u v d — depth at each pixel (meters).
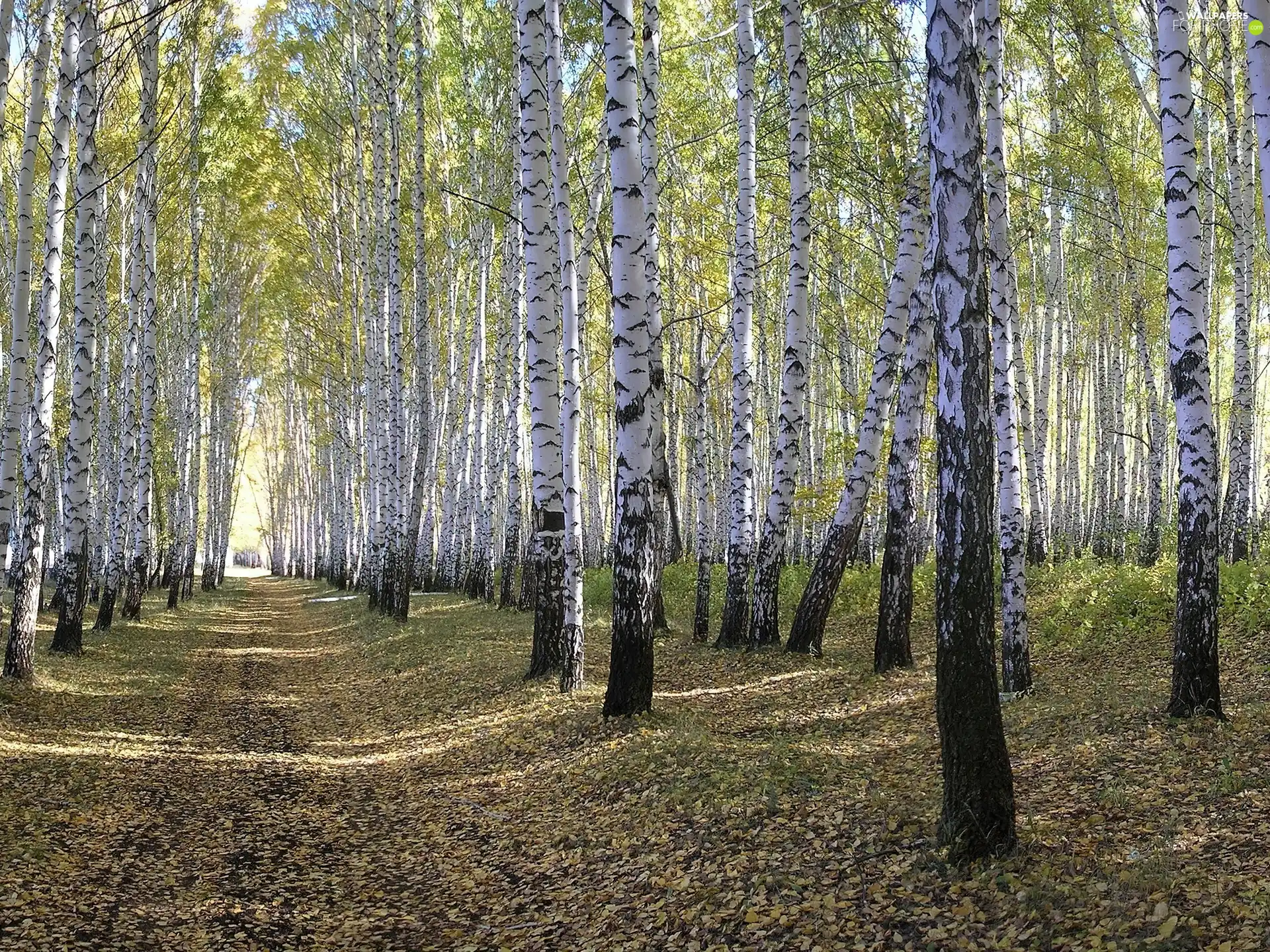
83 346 13.16
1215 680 7.54
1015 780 6.99
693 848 6.30
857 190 16.67
